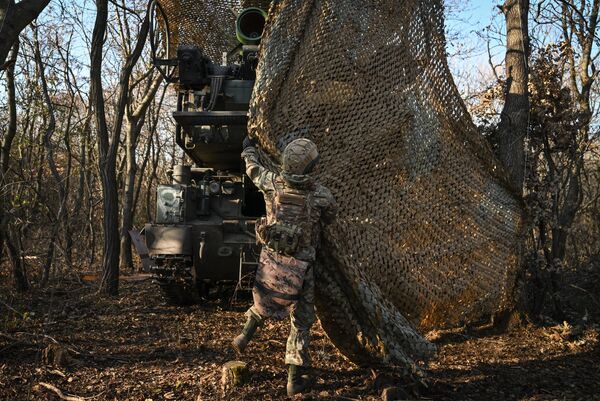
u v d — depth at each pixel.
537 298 5.79
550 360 4.50
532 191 5.91
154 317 6.27
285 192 3.54
